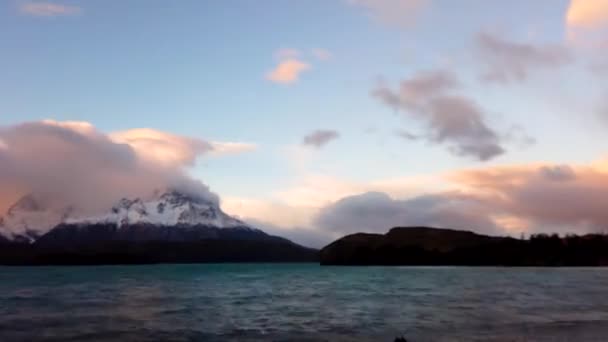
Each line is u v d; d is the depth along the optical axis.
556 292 98.12
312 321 56.91
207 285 134.62
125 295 99.56
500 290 105.44
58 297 94.38
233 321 57.44
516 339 43.97
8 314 64.81
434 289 110.00
